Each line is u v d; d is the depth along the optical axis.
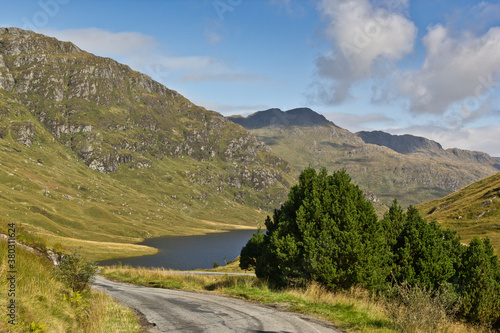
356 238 20.58
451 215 129.00
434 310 12.32
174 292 24.38
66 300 13.61
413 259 24.73
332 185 24.52
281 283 23.03
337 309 14.90
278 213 28.69
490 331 20.72
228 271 62.56
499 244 73.56
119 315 14.15
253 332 11.55
